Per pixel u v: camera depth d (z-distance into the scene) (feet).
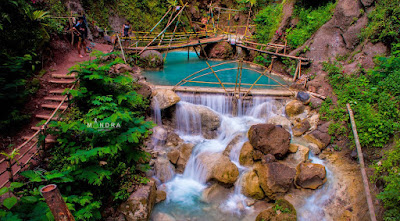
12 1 24.09
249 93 30.04
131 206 17.85
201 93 30.04
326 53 35.12
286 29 45.24
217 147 26.07
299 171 20.88
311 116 27.37
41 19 30.53
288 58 39.63
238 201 20.67
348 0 33.19
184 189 22.15
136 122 19.13
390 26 26.50
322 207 19.66
